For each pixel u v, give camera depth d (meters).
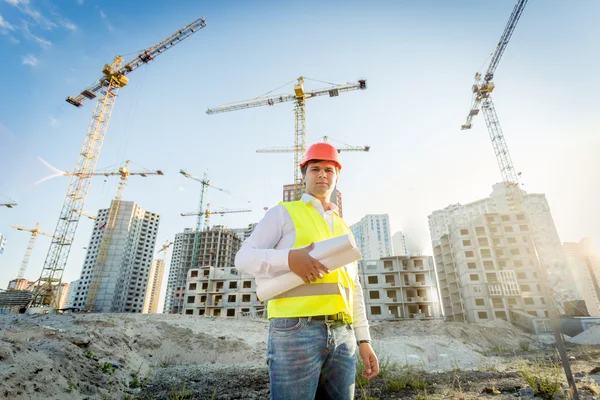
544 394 4.68
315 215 1.46
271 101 66.69
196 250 118.50
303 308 1.15
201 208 124.88
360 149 79.75
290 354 1.11
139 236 120.19
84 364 6.25
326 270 1.07
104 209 122.81
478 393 5.36
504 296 47.56
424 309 51.59
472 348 18.38
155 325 17.20
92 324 15.99
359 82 64.00
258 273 1.21
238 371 10.00
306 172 1.65
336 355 1.20
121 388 6.38
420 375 8.03
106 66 68.56
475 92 68.44
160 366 11.99
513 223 54.47
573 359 11.84
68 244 63.25
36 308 52.47
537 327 37.84
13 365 4.29
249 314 54.59
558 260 82.06
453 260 59.78
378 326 31.69
